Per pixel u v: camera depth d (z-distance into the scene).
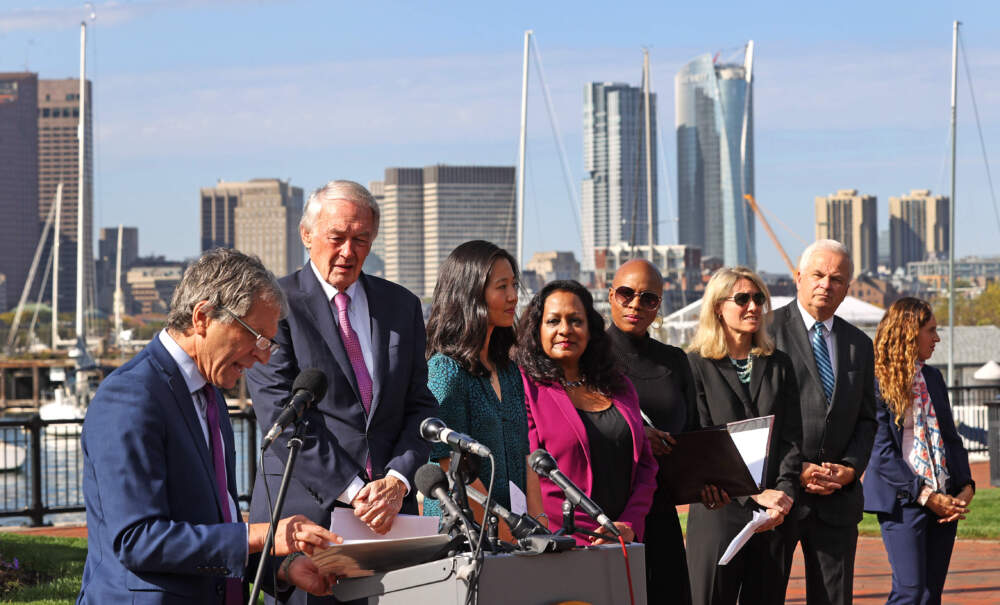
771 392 5.39
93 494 2.98
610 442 4.64
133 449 2.93
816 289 5.47
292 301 4.24
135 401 2.97
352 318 4.34
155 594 2.93
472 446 3.20
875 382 5.70
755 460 5.00
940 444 5.70
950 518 5.55
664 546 5.04
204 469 3.10
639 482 4.76
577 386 4.77
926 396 5.74
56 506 11.10
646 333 5.41
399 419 4.28
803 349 5.48
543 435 4.60
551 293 4.73
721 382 5.45
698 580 5.36
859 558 8.43
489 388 4.50
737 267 5.47
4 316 156.62
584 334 4.70
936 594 5.70
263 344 3.11
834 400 5.40
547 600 2.95
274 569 3.22
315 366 4.14
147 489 2.92
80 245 68.50
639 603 3.13
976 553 8.56
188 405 3.10
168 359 3.10
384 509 3.84
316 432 4.08
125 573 2.93
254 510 4.12
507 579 2.88
